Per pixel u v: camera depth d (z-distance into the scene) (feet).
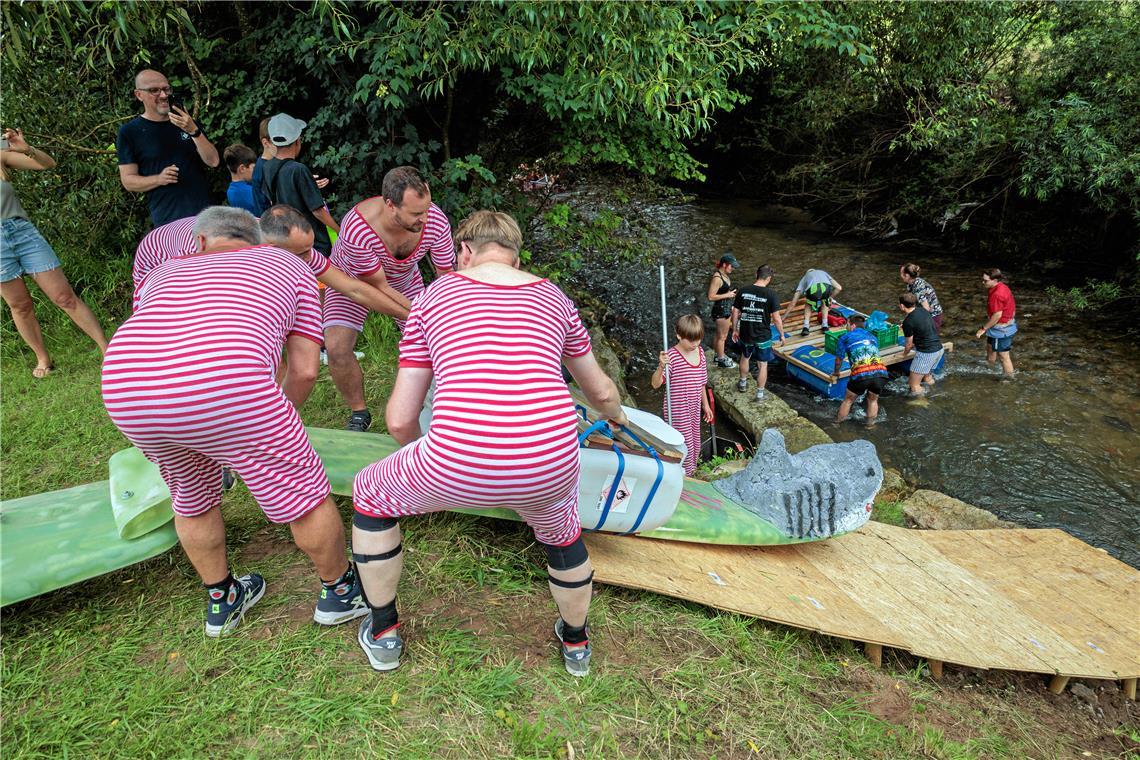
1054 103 38.93
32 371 17.10
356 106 21.01
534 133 26.21
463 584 9.82
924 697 10.13
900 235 48.93
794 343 29.86
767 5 20.11
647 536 11.41
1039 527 19.66
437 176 22.43
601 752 7.59
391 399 7.34
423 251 12.57
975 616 11.36
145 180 16.08
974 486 21.56
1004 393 27.09
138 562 9.36
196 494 7.82
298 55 21.31
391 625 7.98
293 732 7.39
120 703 7.63
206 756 7.08
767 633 10.23
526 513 7.21
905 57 43.78
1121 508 20.40
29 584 8.46
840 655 10.62
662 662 9.07
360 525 7.46
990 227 44.19
